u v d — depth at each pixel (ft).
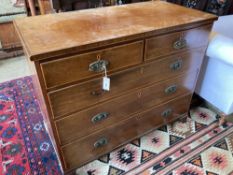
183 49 3.80
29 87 6.59
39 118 5.35
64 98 2.93
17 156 4.39
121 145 4.36
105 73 3.09
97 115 3.47
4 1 8.19
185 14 3.92
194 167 4.18
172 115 4.90
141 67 3.45
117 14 3.92
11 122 5.23
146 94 3.92
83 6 5.56
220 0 8.00
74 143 3.52
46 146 4.61
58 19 3.62
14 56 8.67
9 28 8.15
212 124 5.23
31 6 6.78
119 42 2.94
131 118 4.05
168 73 3.95
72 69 2.76
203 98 5.58
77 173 4.06
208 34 4.00
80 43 2.67
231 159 4.35
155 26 3.28
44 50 2.48
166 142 4.73
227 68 4.36
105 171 4.12
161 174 4.05
